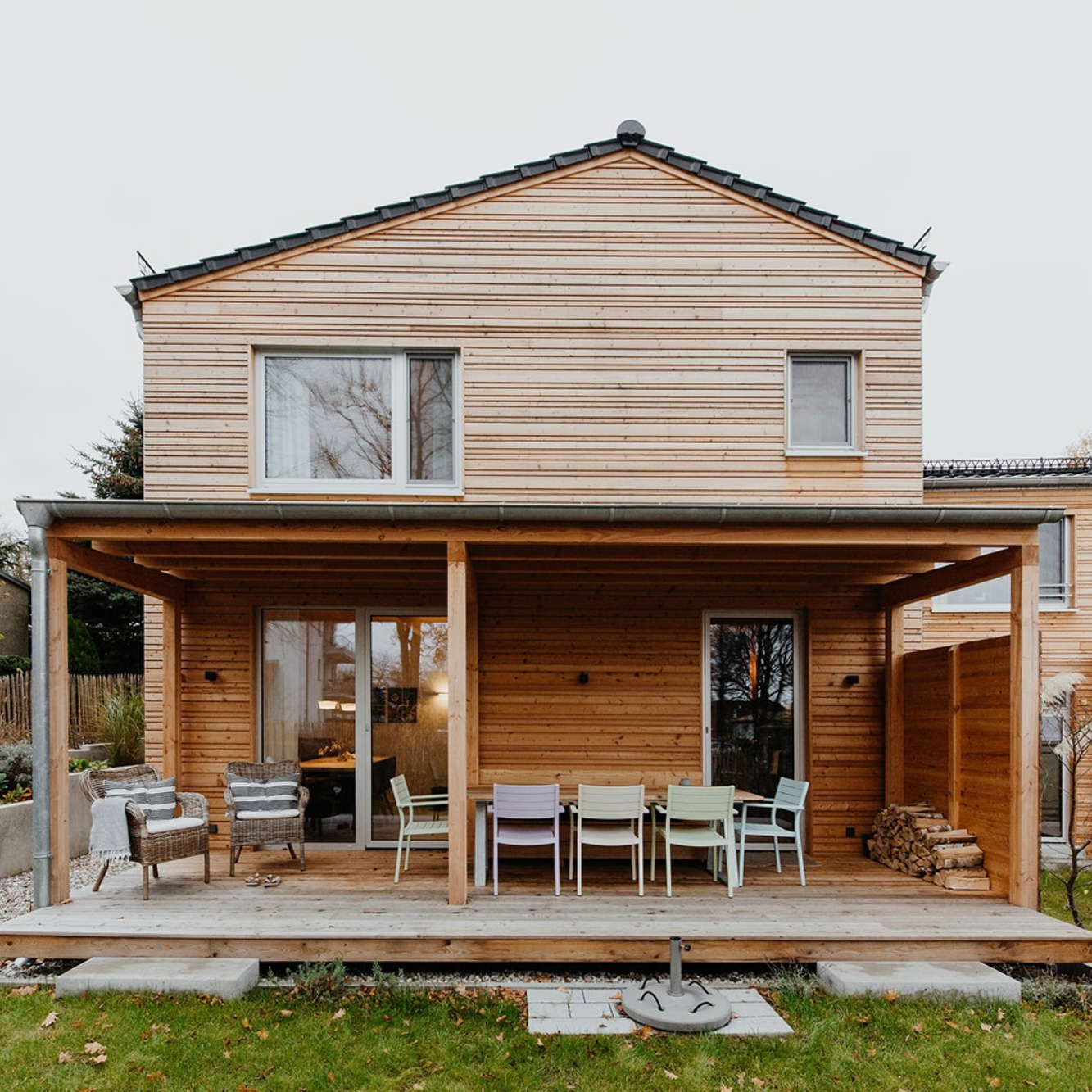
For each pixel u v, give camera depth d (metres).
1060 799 9.66
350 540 5.43
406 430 7.40
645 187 7.55
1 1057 3.77
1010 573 5.62
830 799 7.37
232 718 7.26
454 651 5.42
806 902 5.55
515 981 4.87
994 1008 4.40
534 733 7.36
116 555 6.01
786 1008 4.39
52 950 4.80
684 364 7.45
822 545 5.57
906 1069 3.79
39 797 5.32
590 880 6.25
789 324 7.50
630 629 7.45
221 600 7.32
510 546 5.98
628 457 7.36
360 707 7.35
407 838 7.19
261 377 7.40
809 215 7.54
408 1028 4.12
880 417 7.46
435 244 7.45
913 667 7.10
